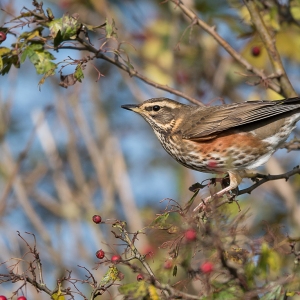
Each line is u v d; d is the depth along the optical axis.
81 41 11.02
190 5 16.03
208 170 12.68
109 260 8.03
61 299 8.27
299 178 15.38
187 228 7.79
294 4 13.52
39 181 17.14
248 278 7.41
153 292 7.42
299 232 13.75
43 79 10.68
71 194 15.48
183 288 7.97
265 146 12.27
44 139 15.82
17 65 11.17
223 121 12.25
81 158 17.25
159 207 16.36
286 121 12.20
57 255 14.28
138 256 8.13
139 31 16.86
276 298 7.41
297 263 7.63
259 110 12.11
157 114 13.11
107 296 12.36
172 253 7.99
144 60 16.69
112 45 16.12
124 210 15.00
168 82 16.33
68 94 15.95
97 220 8.53
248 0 12.51
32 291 13.20
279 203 15.37
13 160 16.34
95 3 16.16
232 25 15.16
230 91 16.72
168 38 16.59
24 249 14.98
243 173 11.63
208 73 16.61
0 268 13.66
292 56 14.95
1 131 15.86
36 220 14.85
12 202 15.67
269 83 12.14
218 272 7.57
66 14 10.85
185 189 15.62
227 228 7.57
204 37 16.72
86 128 15.67
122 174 15.38
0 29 11.08
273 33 13.09
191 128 12.51
